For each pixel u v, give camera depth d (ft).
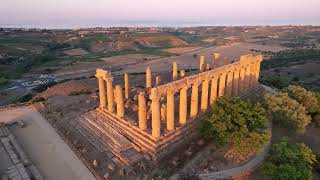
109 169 137.28
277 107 175.73
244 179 129.90
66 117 199.72
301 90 197.98
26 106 231.50
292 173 114.21
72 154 154.71
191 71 442.50
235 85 202.80
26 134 179.32
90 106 219.82
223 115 149.07
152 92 135.85
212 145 156.35
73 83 315.78
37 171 137.28
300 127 166.91
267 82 305.53
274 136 170.71
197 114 171.73
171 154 145.38
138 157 142.82
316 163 139.74
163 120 168.45
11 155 150.51
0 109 222.07
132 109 189.37
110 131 167.53
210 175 131.64
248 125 148.77
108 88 177.88
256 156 147.54
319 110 188.24
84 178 133.28
